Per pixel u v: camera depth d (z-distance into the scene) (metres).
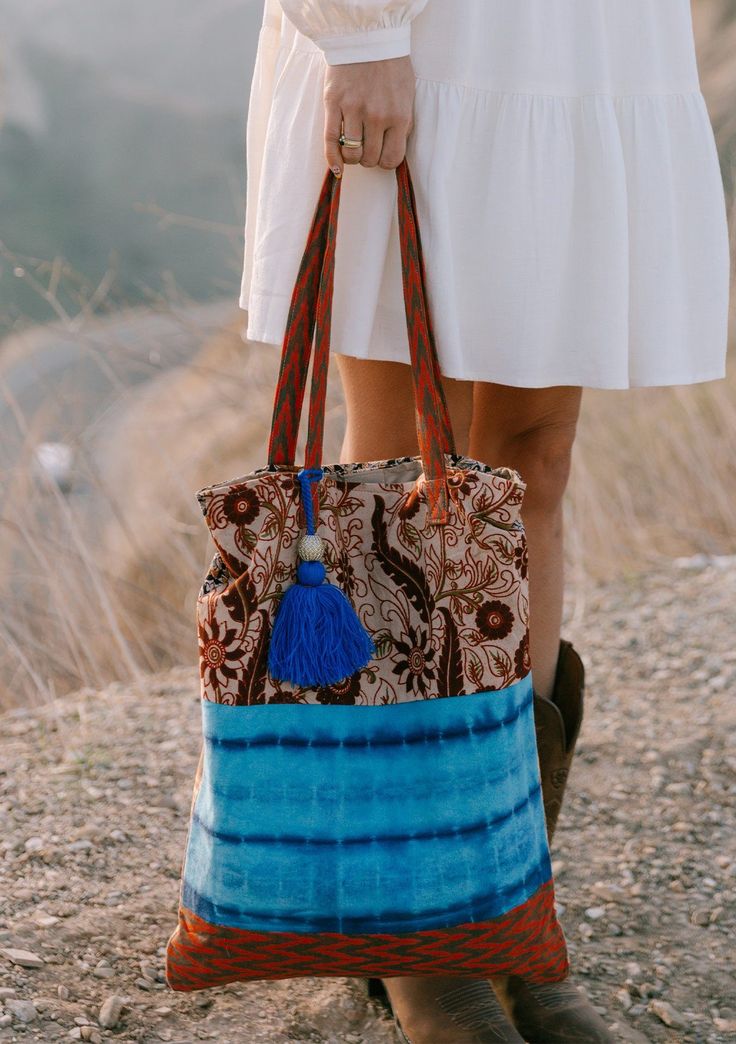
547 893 1.30
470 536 1.23
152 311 3.42
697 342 1.46
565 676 1.56
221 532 1.20
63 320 3.22
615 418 3.89
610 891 1.82
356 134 1.24
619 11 1.36
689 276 1.45
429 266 1.30
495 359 1.35
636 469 3.73
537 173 1.32
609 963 1.66
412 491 1.23
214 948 1.25
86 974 1.51
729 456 3.70
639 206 1.38
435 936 1.24
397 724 1.23
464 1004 1.36
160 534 3.29
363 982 1.54
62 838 1.86
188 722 2.40
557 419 1.53
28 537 2.94
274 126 1.37
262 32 1.48
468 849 1.24
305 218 1.35
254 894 1.23
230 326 3.41
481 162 1.32
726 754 2.22
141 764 2.16
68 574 2.95
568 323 1.38
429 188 1.29
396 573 1.24
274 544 1.20
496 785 1.25
